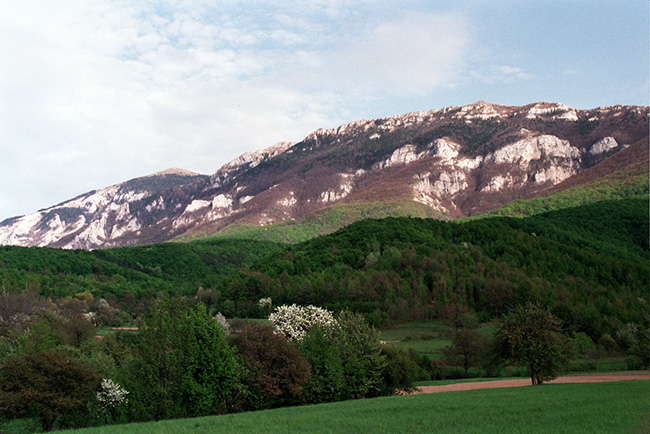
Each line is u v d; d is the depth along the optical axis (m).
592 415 42.00
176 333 54.75
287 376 59.69
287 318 85.69
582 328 129.38
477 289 161.38
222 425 42.88
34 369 52.34
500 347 74.06
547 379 74.25
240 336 64.56
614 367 101.69
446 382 88.25
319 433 38.69
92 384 53.66
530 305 74.94
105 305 162.62
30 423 54.72
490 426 39.53
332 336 75.62
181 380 53.94
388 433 38.34
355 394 68.56
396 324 144.25
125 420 54.47
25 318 106.25
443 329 138.88
